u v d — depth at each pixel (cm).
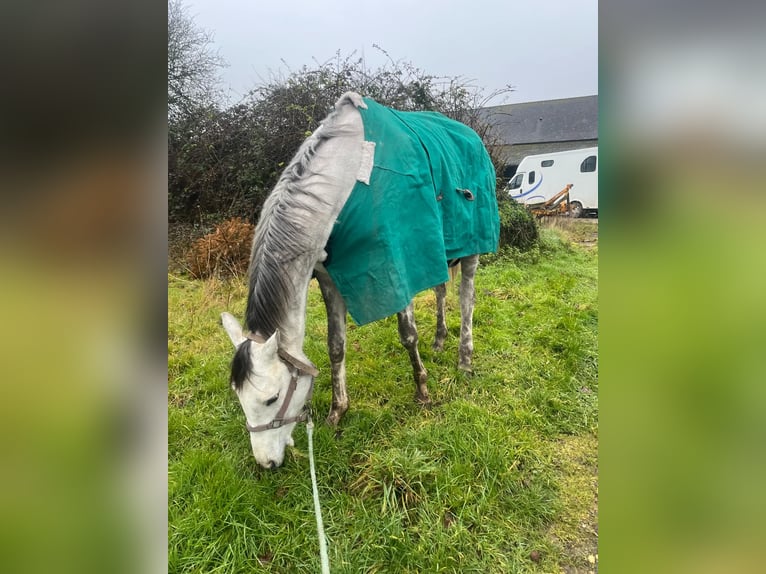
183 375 320
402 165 229
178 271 535
